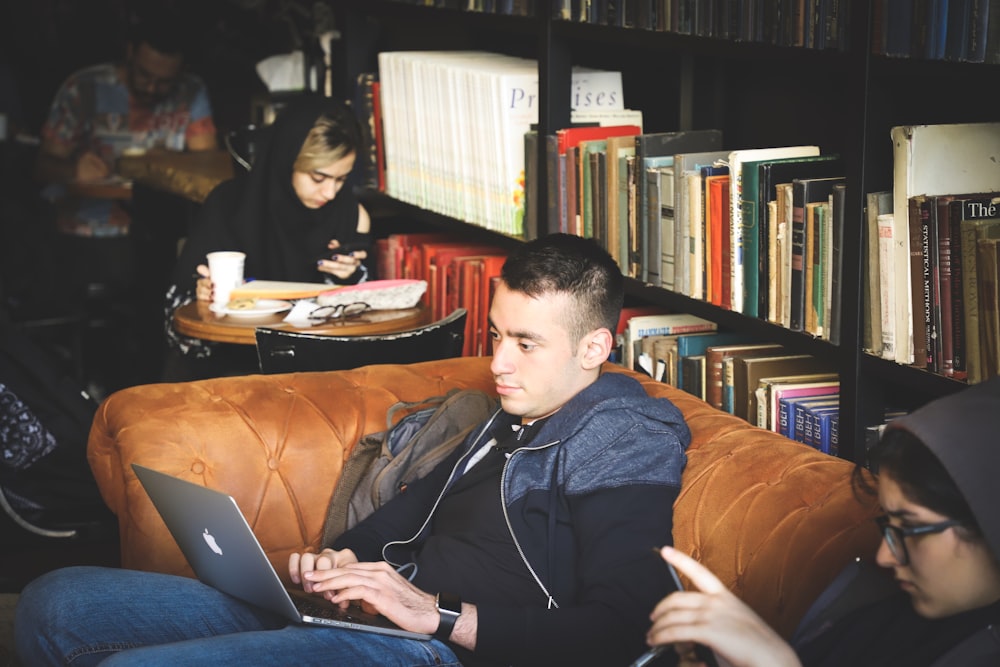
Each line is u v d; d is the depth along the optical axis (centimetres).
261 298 356
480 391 258
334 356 296
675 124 343
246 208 388
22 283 551
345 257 384
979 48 198
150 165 529
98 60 732
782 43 243
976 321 205
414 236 418
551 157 323
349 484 255
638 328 301
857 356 231
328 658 192
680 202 276
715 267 268
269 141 385
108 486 258
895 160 217
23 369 340
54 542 358
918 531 139
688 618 144
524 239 344
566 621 191
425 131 385
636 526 200
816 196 241
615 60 371
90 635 202
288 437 257
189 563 223
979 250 202
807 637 164
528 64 368
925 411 139
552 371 218
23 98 729
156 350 554
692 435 227
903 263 218
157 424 251
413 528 238
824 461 204
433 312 387
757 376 268
